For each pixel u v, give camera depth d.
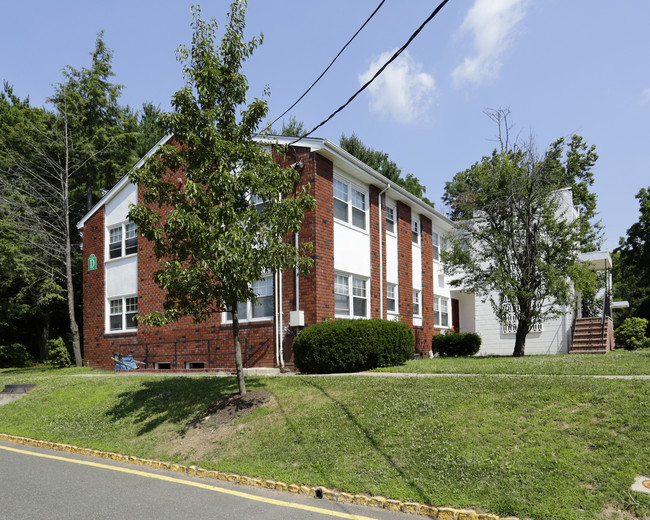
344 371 12.89
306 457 7.18
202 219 9.23
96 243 21.09
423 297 21.27
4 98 35.53
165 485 6.81
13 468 8.04
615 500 5.05
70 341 29.80
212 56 9.63
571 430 6.44
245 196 10.23
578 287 16.06
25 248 26.22
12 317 27.83
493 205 17.09
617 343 25.70
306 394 9.59
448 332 22.83
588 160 35.12
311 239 14.58
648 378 8.13
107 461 8.47
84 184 30.73
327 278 14.88
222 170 8.94
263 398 9.59
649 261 41.22
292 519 5.36
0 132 28.59
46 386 14.30
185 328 17.27
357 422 7.90
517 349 17.12
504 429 6.79
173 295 9.36
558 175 18.16
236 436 8.34
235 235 8.53
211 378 12.46
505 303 20.08
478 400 7.88
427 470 6.22
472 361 14.54
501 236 16.61
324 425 8.04
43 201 28.12
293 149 15.32
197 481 7.01
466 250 18.56
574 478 5.49
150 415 10.23
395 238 19.23
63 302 29.84
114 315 20.05
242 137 9.89
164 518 5.44
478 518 5.14
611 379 8.12
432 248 22.52
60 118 27.97
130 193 19.89
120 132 31.03
